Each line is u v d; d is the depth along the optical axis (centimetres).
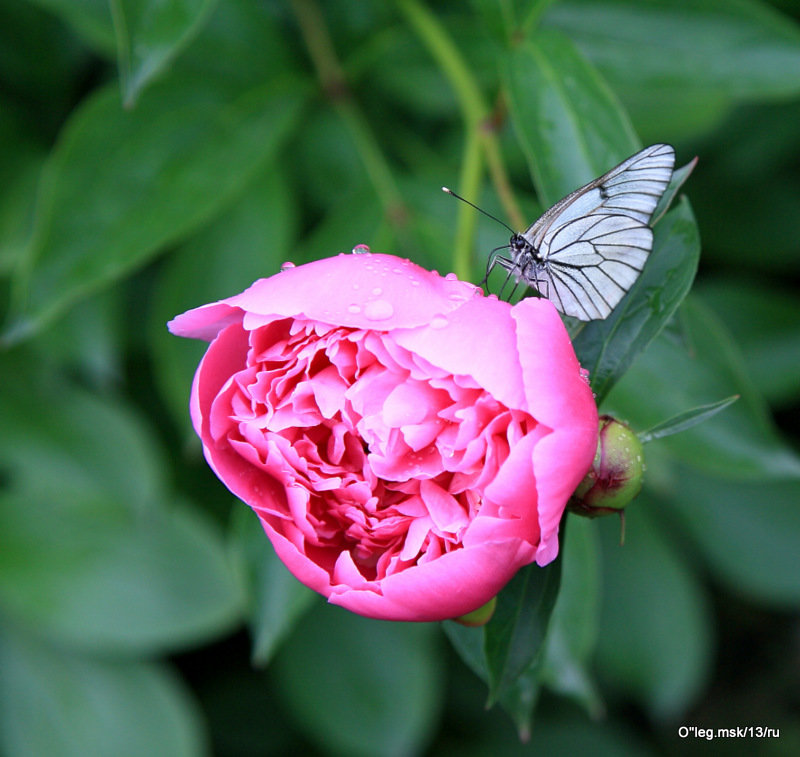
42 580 107
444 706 118
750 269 120
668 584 113
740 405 103
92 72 109
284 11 108
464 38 107
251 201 106
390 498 97
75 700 109
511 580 96
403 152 109
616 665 113
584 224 96
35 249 102
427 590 94
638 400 103
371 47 107
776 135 112
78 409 109
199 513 111
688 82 104
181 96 104
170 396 106
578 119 99
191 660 116
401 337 95
